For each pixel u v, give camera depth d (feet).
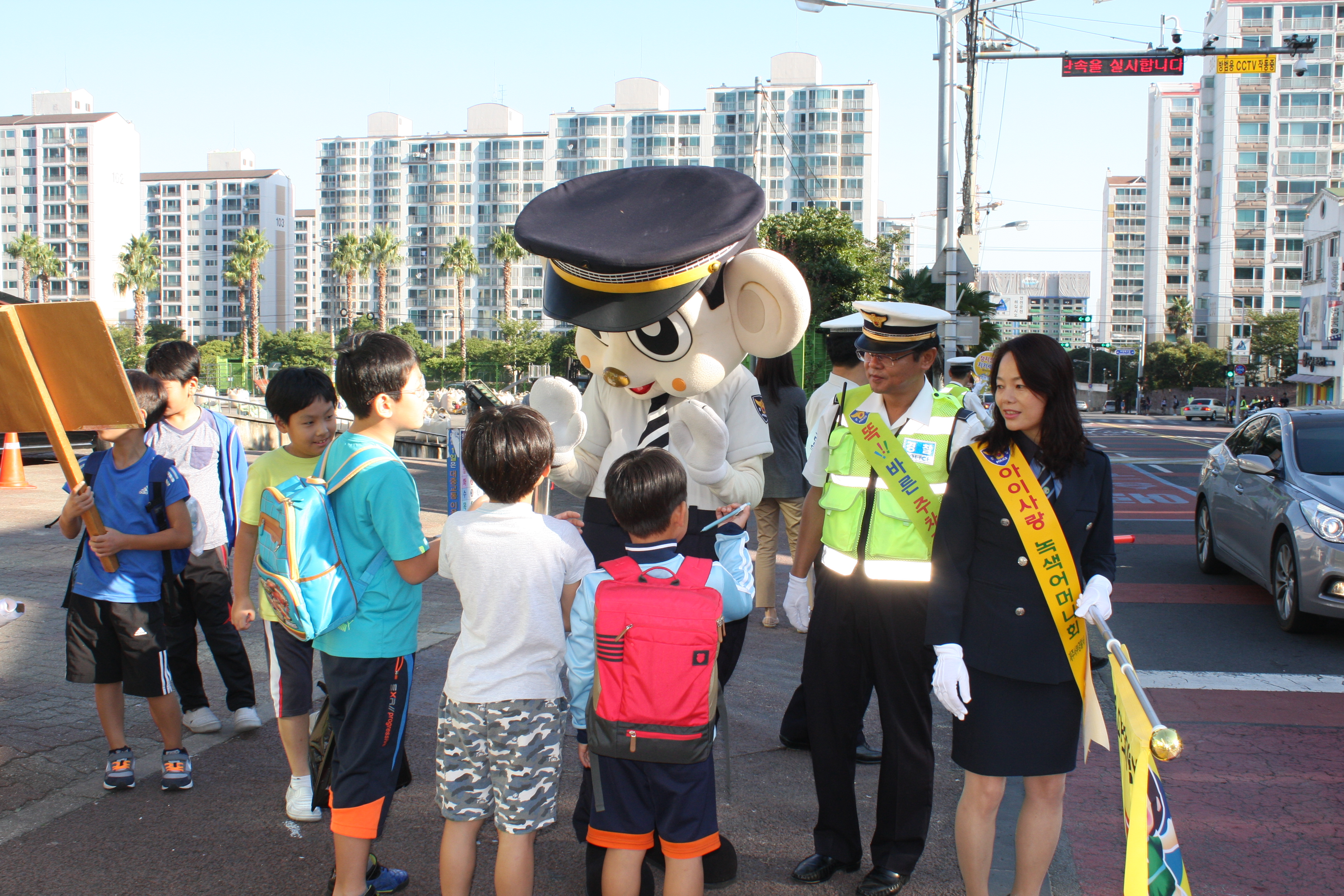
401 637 10.11
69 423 11.83
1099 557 9.53
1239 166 276.41
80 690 16.63
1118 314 418.72
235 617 12.37
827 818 10.95
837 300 75.46
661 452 9.50
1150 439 114.62
